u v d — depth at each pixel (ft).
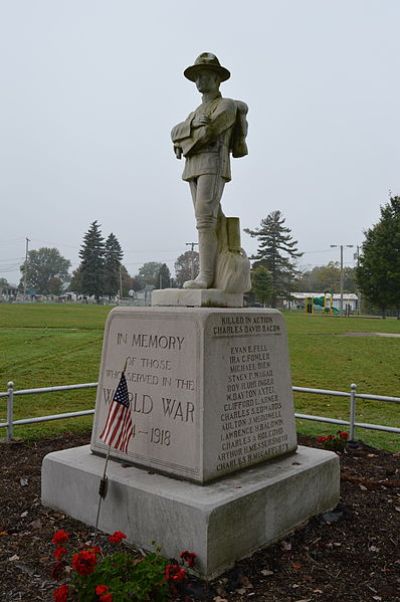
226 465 13.92
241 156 17.28
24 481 18.01
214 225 16.47
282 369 16.31
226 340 14.26
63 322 110.42
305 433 26.55
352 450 22.99
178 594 11.23
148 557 11.53
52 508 15.70
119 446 13.23
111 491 13.92
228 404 14.17
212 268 16.43
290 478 14.25
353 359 60.23
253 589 11.60
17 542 13.70
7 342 69.15
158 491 12.91
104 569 10.61
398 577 12.28
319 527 14.70
